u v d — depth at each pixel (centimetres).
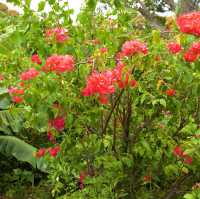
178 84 261
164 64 254
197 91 246
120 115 279
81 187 314
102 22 284
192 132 249
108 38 274
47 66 238
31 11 266
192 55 240
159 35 252
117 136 288
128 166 273
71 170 295
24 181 513
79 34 279
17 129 478
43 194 471
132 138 280
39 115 245
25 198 482
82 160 284
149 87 265
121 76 247
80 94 254
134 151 275
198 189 253
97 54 260
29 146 466
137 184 292
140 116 280
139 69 258
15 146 460
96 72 253
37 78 238
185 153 240
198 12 246
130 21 287
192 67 243
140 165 284
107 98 255
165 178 296
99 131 276
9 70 272
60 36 262
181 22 242
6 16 340
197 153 239
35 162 450
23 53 272
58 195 381
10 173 520
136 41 249
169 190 291
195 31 239
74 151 275
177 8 276
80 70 254
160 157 272
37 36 266
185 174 285
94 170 287
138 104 274
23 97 246
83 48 281
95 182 279
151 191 296
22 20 272
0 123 471
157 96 258
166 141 270
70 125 254
